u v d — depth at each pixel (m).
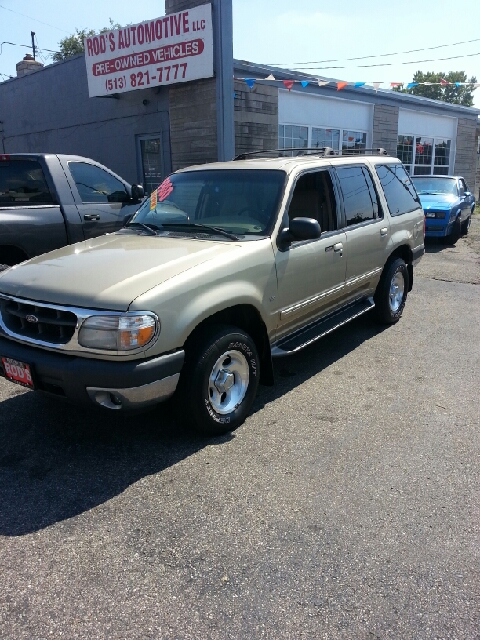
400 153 19.11
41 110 15.42
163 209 4.80
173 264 3.59
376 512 3.03
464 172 22.92
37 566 2.64
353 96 15.95
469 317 6.97
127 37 11.33
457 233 12.91
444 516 3.00
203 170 4.97
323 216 4.98
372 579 2.54
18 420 4.18
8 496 3.21
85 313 3.21
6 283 3.71
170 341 3.32
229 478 3.37
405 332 6.36
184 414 3.68
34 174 6.47
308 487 3.27
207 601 2.42
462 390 4.70
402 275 6.59
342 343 5.99
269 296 4.13
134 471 3.46
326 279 4.88
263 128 13.06
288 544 2.78
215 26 10.12
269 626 2.28
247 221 4.36
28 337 3.46
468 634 2.24
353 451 3.69
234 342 3.80
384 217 5.94
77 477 3.40
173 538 2.83
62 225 6.37
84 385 3.21
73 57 13.81
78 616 2.34
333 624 2.29
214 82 10.49
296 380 4.96
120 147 13.38
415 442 3.81
